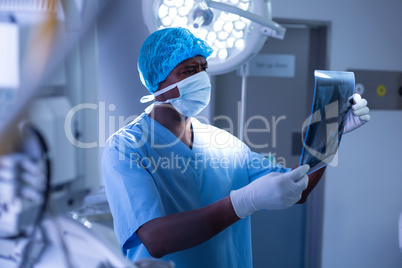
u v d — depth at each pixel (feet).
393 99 9.02
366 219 9.24
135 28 6.68
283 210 8.78
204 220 3.35
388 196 9.35
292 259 8.96
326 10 8.30
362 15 8.56
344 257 9.16
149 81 4.31
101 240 2.05
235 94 8.15
